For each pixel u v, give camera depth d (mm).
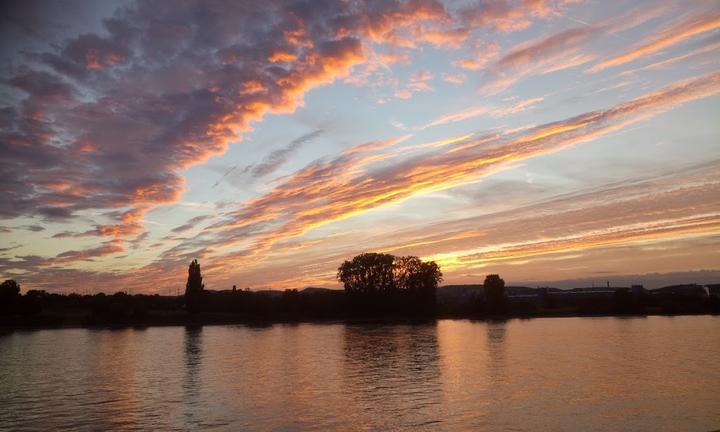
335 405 38750
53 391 47219
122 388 48281
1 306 171750
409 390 44375
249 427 32875
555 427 31484
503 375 51594
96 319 178250
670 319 166250
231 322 185125
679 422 32375
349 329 139375
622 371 53094
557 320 171250
